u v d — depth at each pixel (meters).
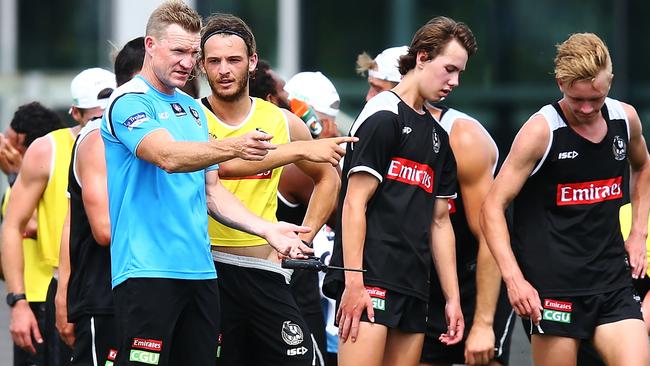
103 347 20.47
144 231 18.14
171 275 18.12
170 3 18.27
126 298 18.14
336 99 26.12
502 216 20.78
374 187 20.38
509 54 67.44
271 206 21.58
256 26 68.44
